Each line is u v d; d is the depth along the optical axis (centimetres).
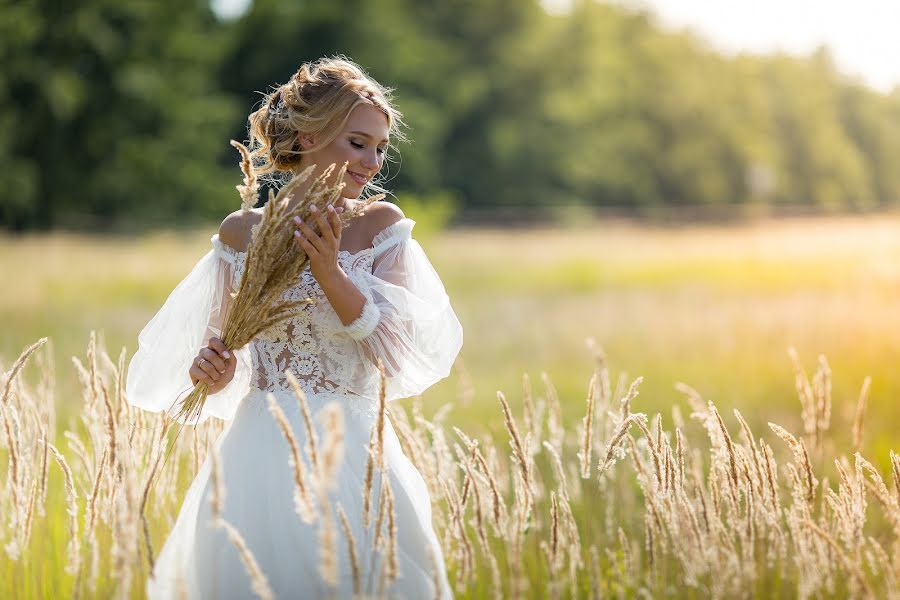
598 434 452
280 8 5522
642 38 8319
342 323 345
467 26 6606
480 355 1262
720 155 8425
